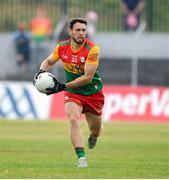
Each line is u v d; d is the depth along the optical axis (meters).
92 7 86.00
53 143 49.78
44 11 85.38
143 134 58.25
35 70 83.38
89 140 38.03
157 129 63.22
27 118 72.31
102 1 86.31
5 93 72.75
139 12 84.56
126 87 72.75
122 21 85.94
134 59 82.12
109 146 48.31
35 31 83.62
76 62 34.53
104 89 72.88
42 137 54.44
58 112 72.62
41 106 72.50
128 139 53.88
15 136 54.97
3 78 83.62
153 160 39.16
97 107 35.72
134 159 39.69
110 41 83.94
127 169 34.09
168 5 84.94
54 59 35.12
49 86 33.97
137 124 68.44
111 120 72.31
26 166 34.97
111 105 72.62
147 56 83.69
